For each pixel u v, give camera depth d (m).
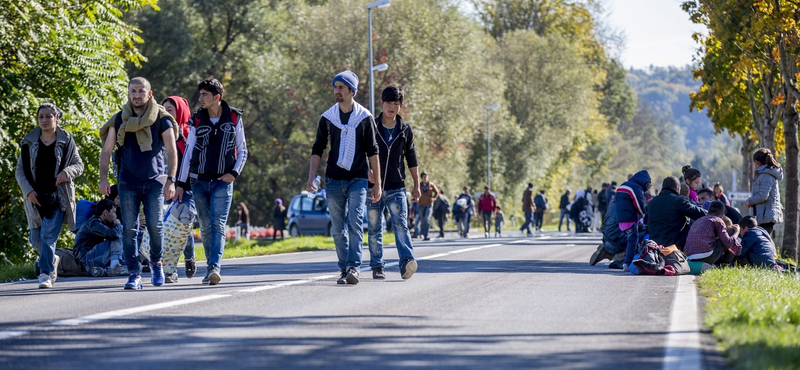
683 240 36.50
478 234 109.75
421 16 128.38
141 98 25.62
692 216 36.31
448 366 14.27
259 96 144.25
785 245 57.16
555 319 19.78
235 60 144.12
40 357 14.69
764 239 37.94
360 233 27.34
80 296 24.19
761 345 15.92
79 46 55.09
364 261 41.22
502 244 63.03
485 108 143.75
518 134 167.50
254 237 122.56
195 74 133.62
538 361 14.74
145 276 31.89
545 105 171.00
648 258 33.44
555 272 34.03
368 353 15.28
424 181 79.88
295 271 33.94
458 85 134.25
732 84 67.38
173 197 27.33
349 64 125.44
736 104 69.56
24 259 54.75
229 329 17.66
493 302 22.94
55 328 17.69
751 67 57.41
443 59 129.00
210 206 27.11
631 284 29.00
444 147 131.75
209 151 26.67
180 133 28.89
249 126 149.25
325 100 127.44
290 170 138.88
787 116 56.94
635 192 36.50
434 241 75.19
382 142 27.88
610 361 14.84
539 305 22.42
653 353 15.61
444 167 131.50
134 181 26.02
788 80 55.56
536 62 172.25
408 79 126.75
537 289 26.66
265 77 135.25
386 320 19.25
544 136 170.38
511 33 174.25
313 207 102.00
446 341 16.59
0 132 50.62
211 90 26.50
